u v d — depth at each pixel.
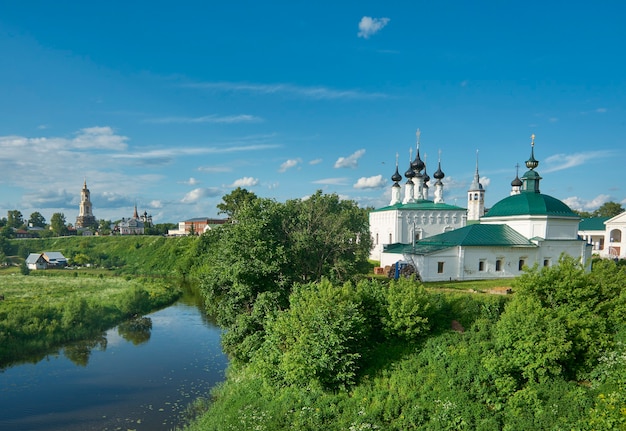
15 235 191.88
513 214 56.16
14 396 33.56
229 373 36.97
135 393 34.09
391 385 26.69
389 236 73.94
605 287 27.23
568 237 56.25
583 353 24.19
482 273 52.44
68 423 29.09
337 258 44.41
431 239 59.00
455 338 28.88
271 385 29.81
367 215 86.88
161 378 37.34
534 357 22.94
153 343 48.06
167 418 29.81
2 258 133.62
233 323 38.50
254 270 36.31
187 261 109.69
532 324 23.48
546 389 22.28
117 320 57.81
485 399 23.16
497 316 31.27
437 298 33.56
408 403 24.31
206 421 27.75
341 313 27.72
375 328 31.34
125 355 43.72
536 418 20.94
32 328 46.34
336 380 27.34
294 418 24.88
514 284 28.80
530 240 54.28
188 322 58.38
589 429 18.81
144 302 67.06
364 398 25.80
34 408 31.42
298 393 27.48
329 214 49.31
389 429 22.67
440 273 51.19
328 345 26.95
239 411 27.00
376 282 34.03
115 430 28.14
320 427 23.70
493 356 24.23
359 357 28.44
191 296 79.62
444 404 22.95
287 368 27.69
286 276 38.38
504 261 53.16
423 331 30.20
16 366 40.28
